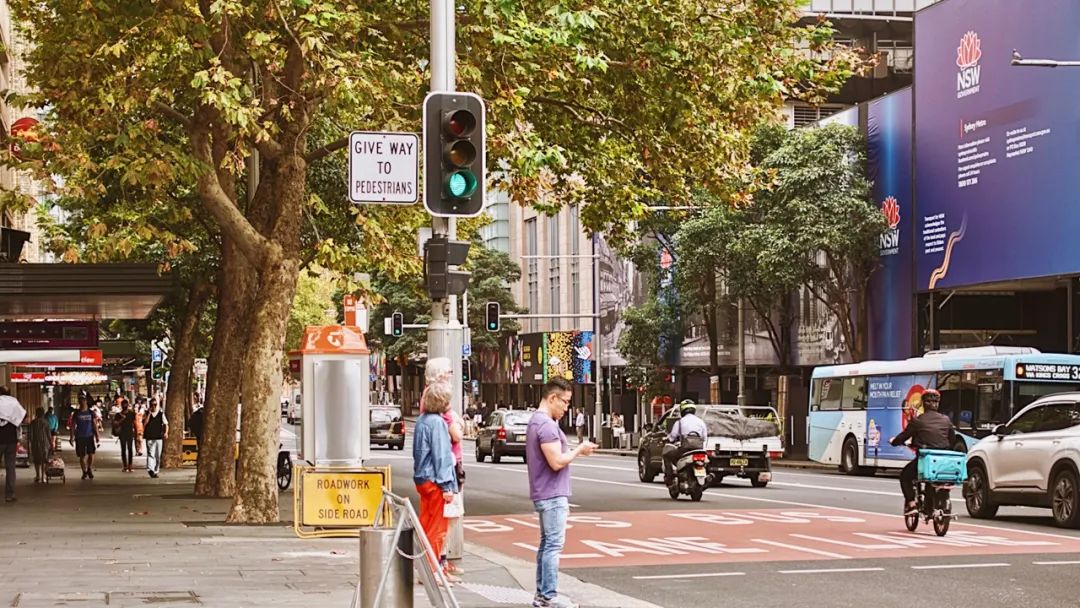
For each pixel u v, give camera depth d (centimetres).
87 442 4309
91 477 4325
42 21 2738
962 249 4850
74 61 2423
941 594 1522
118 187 3438
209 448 3438
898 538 2177
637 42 2556
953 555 1925
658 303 6900
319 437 2212
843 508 2847
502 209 11069
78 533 2261
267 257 2406
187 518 2628
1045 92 4394
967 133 4822
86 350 3778
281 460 3741
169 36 2239
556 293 9831
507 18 2306
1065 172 4303
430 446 1473
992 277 4681
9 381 5178
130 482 4100
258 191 2920
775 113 2748
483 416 10194
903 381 4522
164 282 3067
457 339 1666
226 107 2162
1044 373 3866
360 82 2177
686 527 2409
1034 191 4456
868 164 5431
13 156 2394
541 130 2850
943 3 4975
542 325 10119
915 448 2239
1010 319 5234
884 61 7438
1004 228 4616
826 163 5194
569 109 2806
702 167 2766
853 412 4884
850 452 4881
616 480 4084
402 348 10431
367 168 1738
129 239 2595
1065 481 2359
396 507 1097
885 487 3744
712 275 5681
